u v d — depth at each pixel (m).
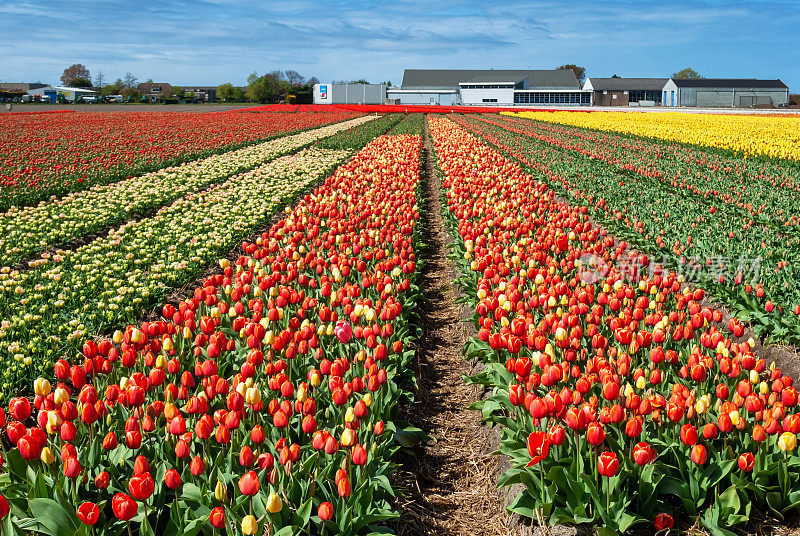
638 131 43.75
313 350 7.29
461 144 32.34
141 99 145.62
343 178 19.78
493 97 125.06
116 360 6.16
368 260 10.36
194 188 21.08
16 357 7.67
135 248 13.27
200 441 5.48
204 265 12.65
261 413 6.06
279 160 28.34
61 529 4.34
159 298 10.65
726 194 18.95
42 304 9.93
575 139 39.31
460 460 6.83
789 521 5.36
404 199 16.19
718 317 7.17
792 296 9.39
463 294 11.41
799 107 104.00
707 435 5.16
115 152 30.91
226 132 44.97
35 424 7.21
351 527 4.84
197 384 6.95
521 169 24.58
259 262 10.09
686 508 5.22
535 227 12.85
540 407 5.09
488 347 8.01
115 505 4.03
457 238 13.84
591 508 5.09
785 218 15.58
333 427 6.08
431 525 5.84
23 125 52.03
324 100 119.62
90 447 5.13
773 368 6.07
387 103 122.81
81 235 15.02
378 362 7.03
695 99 114.00
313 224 12.92
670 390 6.38
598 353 6.55
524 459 5.46
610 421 5.14
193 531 4.41
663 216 15.20
